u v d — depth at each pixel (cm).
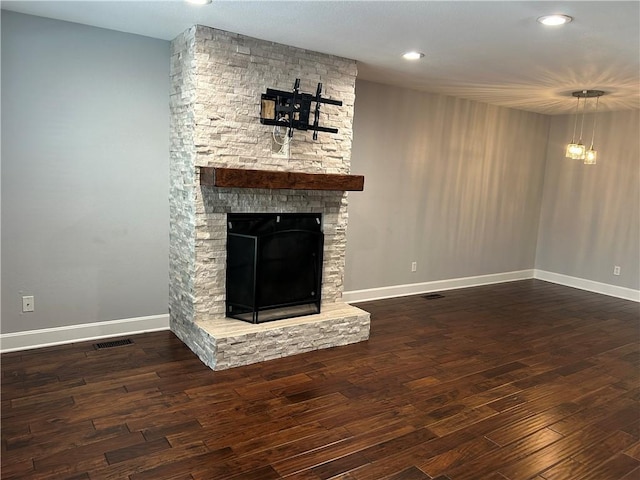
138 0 285
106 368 330
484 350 405
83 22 340
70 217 359
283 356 367
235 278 371
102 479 216
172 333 403
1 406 275
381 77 478
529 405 308
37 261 350
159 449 240
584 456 253
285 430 264
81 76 349
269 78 368
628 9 259
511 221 675
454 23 298
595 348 422
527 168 675
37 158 341
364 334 412
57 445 240
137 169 380
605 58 360
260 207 379
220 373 332
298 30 330
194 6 291
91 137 359
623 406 313
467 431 273
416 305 536
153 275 399
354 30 324
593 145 644
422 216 576
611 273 633
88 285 372
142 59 371
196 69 335
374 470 232
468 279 643
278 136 379
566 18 278
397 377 341
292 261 386
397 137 534
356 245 526
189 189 356
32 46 329
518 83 466
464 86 499
